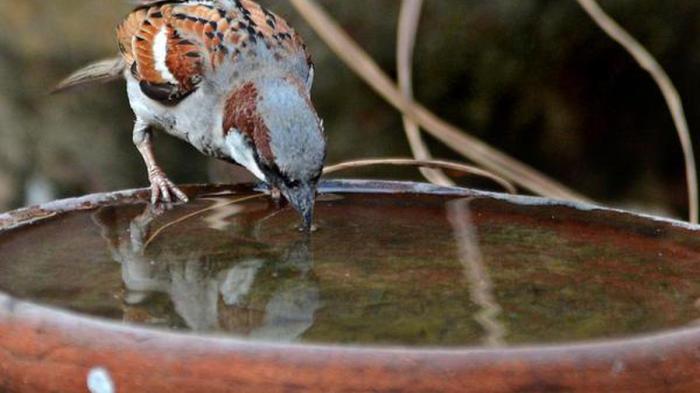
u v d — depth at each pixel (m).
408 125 9.99
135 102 8.88
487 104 13.14
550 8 12.47
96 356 3.90
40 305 4.14
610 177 13.91
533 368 3.72
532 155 13.64
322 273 5.52
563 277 5.49
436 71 12.88
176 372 3.80
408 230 6.46
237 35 8.27
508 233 6.39
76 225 6.38
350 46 10.20
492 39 12.66
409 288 5.25
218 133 8.23
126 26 8.98
